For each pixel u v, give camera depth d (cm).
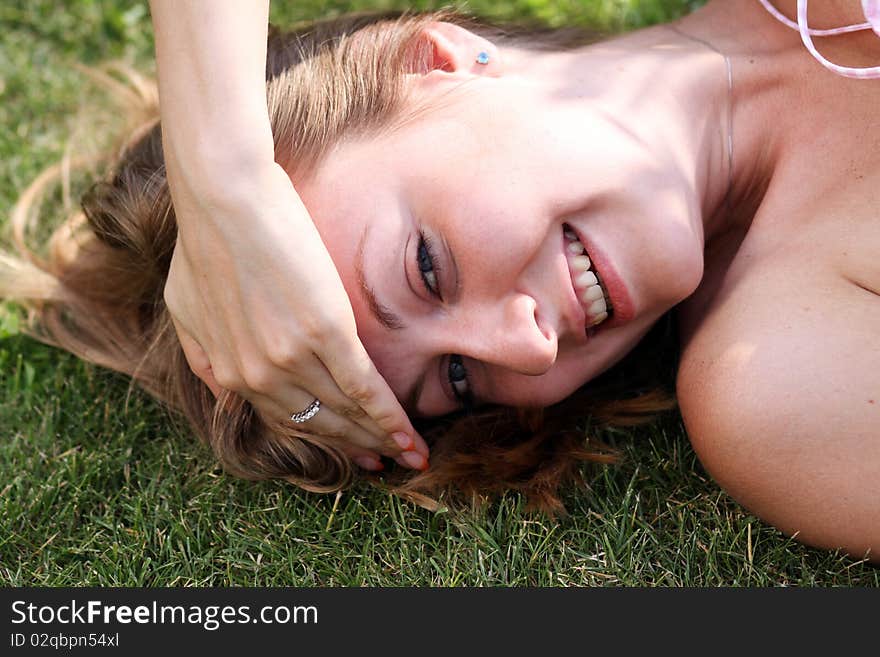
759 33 453
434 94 414
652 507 420
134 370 491
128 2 675
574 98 410
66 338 507
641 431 457
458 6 496
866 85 423
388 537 419
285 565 407
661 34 466
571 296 392
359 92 412
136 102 601
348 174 398
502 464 436
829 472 373
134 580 406
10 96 634
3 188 586
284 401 392
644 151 403
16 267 515
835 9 421
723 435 386
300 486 434
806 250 409
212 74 370
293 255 364
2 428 481
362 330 398
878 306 384
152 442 471
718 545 396
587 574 392
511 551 404
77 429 479
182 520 426
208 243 370
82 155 588
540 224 382
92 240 507
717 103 442
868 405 368
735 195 454
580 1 644
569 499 429
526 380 422
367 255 389
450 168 389
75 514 436
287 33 498
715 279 450
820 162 430
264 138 369
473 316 393
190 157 369
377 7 648
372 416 397
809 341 382
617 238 392
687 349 420
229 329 379
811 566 391
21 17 669
